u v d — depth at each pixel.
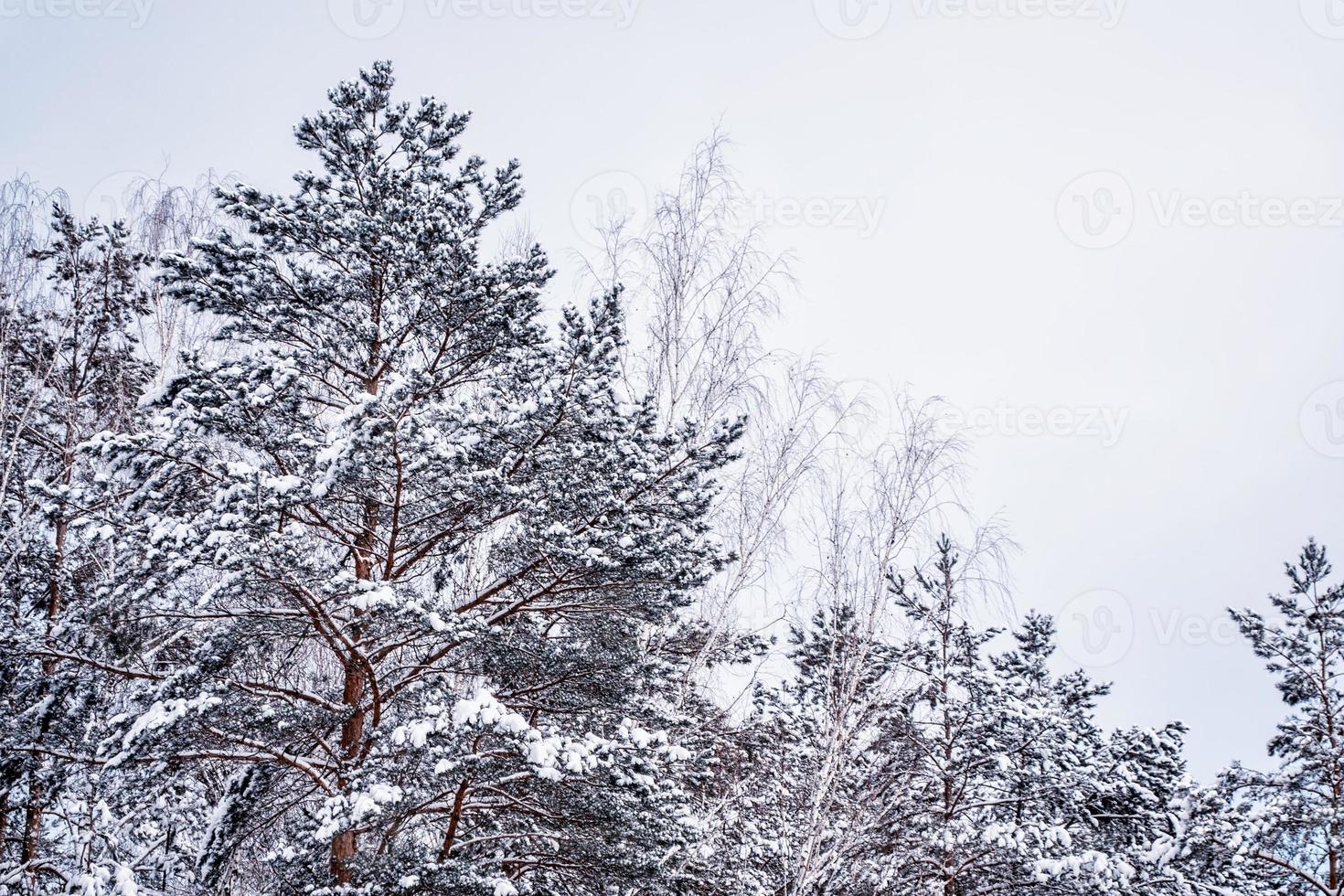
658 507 11.35
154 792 10.32
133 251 14.62
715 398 14.40
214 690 9.68
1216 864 14.90
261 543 9.02
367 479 10.05
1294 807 15.39
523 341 12.58
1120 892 13.94
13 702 10.78
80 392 13.97
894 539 14.80
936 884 14.74
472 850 10.63
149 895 10.97
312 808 10.48
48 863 11.00
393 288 11.95
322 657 12.55
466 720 8.86
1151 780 16.36
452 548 11.18
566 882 11.27
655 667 12.47
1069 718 17.45
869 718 14.82
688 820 10.96
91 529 9.36
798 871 13.46
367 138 12.69
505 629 10.51
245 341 11.74
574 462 10.48
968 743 14.91
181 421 9.70
